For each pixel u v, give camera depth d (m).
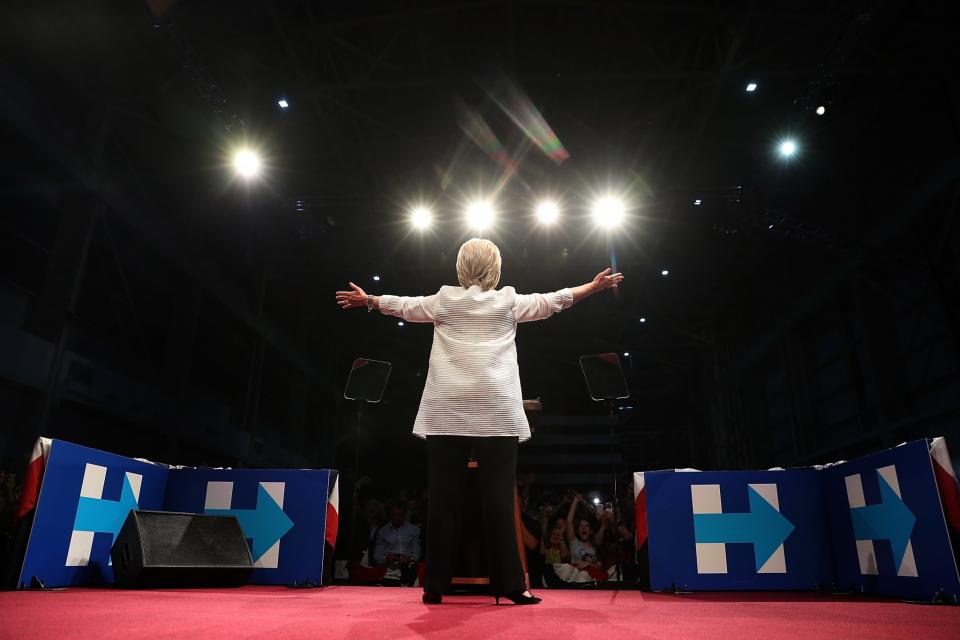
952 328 11.07
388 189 14.77
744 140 13.17
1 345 8.87
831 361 15.70
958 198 10.81
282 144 13.54
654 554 3.63
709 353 21.86
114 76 11.01
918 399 12.61
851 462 3.49
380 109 12.84
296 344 19.06
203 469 4.09
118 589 3.15
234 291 15.46
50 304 10.09
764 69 10.84
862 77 11.68
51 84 10.30
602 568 6.22
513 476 2.35
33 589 3.01
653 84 12.15
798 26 10.56
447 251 16.70
